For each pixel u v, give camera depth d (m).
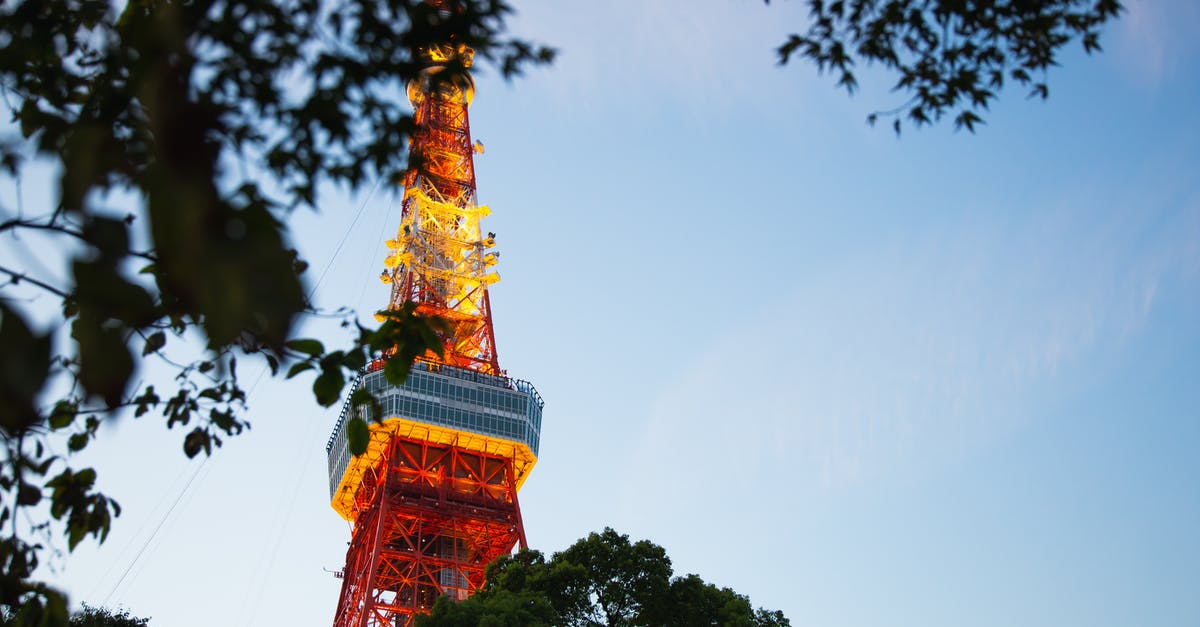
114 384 5.25
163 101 5.30
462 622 75.06
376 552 118.19
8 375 4.52
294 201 11.33
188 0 7.42
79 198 5.27
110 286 5.20
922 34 15.75
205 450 13.89
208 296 4.73
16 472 11.10
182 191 4.84
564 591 81.31
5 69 11.15
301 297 4.98
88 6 11.15
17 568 11.74
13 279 6.59
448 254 157.00
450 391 140.38
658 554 85.19
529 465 142.38
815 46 16.14
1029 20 15.25
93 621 54.09
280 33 10.87
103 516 12.45
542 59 13.17
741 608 80.94
